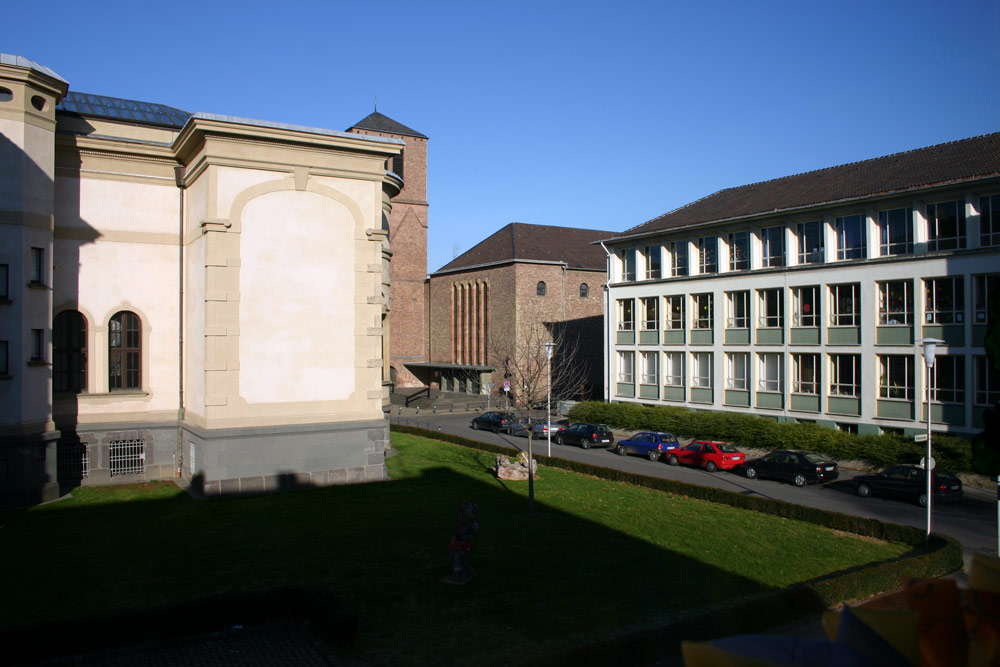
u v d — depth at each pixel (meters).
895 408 30.80
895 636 2.34
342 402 22.55
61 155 21.97
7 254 18.92
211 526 17.27
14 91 19.14
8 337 18.92
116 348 22.95
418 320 71.19
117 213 22.80
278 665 10.18
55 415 21.72
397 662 10.30
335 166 22.45
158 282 23.36
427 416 54.09
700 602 12.86
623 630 11.49
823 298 33.62
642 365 44.28
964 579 15.10
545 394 50.59
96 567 14.12
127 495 20.58
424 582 13.60
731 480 28.59
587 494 22.59
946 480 23.31
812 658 2.31
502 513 19.20
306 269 22.02
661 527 18.41
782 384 35.78
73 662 10.15
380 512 18.91
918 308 29.84
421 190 71.19
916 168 32.66
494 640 11.06
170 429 23.30
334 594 11.84
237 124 20.58
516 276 59.56
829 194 34.56
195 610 11.16
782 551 16.47
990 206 27.92
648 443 34.31
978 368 28.05
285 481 21.53
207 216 20.72
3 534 16.45
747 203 39.81
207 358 20.61
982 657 2.57
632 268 45.34
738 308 38.38
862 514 22.08
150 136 24.38
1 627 11.02
